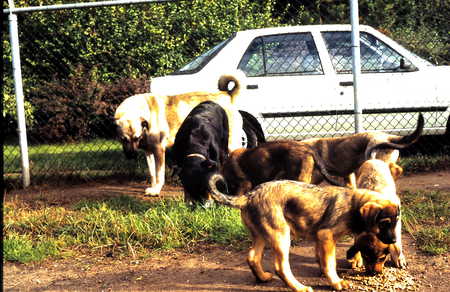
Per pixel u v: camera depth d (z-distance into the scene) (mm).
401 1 11000
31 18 13352
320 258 4262
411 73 8531
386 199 4105
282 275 4219
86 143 12609
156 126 7582
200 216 5957
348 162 6340
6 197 7934
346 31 8789
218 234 5621
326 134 8547
